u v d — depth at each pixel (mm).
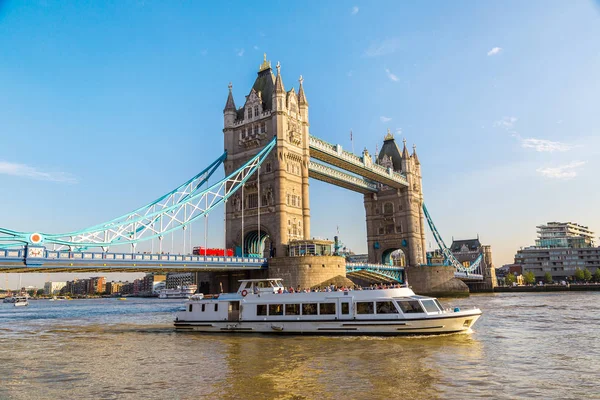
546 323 47938
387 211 139875
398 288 39406
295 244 82625
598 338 36594
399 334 37188
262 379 23891
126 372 26188
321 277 79250
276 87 89625
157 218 71938
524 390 21328
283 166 87375
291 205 88562
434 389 21594
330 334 38719
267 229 86812
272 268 80812
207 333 42625
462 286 124188
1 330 52156
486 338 36594
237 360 28953
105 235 64750
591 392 20969
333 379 23656
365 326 37844
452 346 32781
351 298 38781
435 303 38625
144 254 63250
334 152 104000
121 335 43469
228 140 94625
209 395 21172
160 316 72875
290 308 40375
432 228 150375
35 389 22781
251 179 90812
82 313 92438
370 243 140250
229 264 75125
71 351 34031
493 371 25047
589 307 71625
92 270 59188
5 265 51094
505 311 65500
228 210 93312
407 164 137875
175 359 29797
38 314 93625
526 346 32781
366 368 26000
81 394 21781
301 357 29500
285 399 20422
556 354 29766
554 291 169750
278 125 88062
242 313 42000
